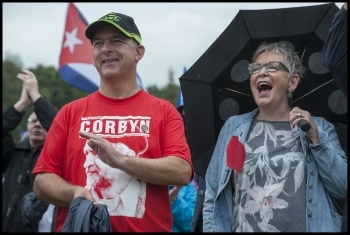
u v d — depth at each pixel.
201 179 5.61
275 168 4.77
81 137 4.80
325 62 4.61
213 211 4.92
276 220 4.70
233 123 5.06
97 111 4.86
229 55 5.28
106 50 4.89
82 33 8.84
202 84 5.32
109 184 4.70
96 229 4.47
